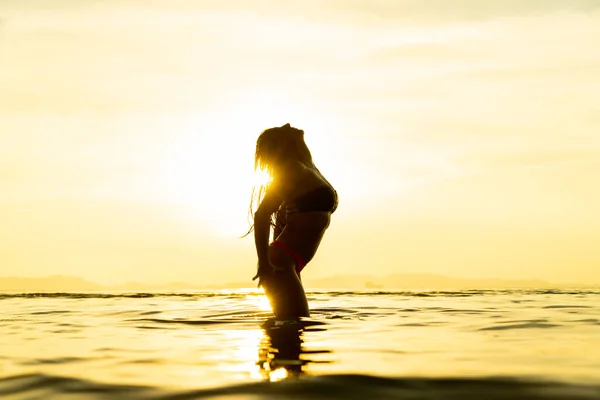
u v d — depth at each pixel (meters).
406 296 8.78
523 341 2.86
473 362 2.16
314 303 6.64
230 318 4.46
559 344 2.73
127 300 8.07
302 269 4.72
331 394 1.66
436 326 3.70
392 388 1.72
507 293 10.00
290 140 5.00
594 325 3.75
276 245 4.68
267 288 4.64
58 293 11.36
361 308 5.63
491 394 1.62
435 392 1.67
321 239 4.85
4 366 2.20
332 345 2.74
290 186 4.76
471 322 4.00
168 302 7.37
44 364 2.24
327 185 4.82
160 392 1.72
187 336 3.21
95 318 4.73
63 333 3.49
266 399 1.61
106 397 1.67
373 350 2.55
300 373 1.98
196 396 1.66
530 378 1.81
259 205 4.74
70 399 1.65
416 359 2.26
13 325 4.11
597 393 1.61
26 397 1.69
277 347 2.69
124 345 2.82
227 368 2.11
